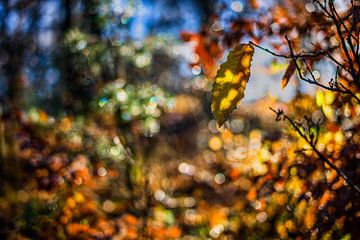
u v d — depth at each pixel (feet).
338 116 11.44
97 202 21.59
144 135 29.50
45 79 42.01
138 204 22.08
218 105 8.07
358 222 11.44
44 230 20.03
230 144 24.02
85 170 21.59
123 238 19.85
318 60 10.42
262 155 13.93
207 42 12.17
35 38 44.01
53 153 22.98
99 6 33.55
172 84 48.57
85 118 30.12
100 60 32.22
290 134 12.50
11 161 24.91
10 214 22.33
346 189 11.39
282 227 13.35
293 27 11.01
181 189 28.40
